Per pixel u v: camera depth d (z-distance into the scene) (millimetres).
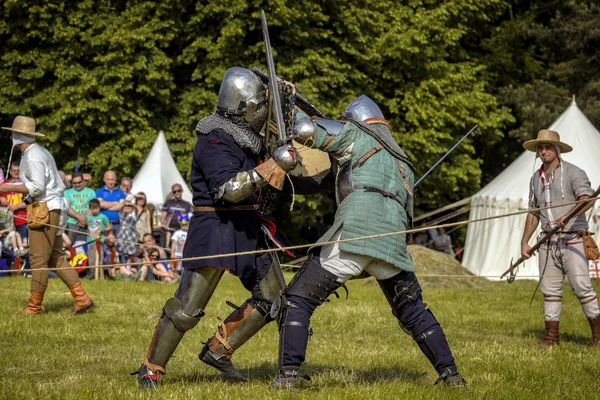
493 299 13555
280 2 22750
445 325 9828
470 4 26750
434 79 25562
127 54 23609
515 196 19328
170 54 25312
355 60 25125
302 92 23062
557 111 28312
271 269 5590
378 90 26094
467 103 25719
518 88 29062
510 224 19406
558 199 8305
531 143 8477
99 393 5238
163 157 18703
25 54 24203
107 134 24594
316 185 5793
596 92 28422
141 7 23859
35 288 9281
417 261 17219
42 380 5961
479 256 19984
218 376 6086
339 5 24672
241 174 5082
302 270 5305
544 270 8383
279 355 5270
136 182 18188
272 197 5746
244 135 5355
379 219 5176
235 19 23172
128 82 23469
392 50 24719
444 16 25750
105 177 15516
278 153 5074
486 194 20188
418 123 25188
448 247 22016
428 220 26719
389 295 5449
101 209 15133
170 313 5379
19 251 14008
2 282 12656
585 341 8609
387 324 9570
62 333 8109
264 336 8289
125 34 23219
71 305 10297
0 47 25219
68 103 23516
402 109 26031
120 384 5613
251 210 5445
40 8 23750
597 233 18125
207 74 24391
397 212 5270
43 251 9188
